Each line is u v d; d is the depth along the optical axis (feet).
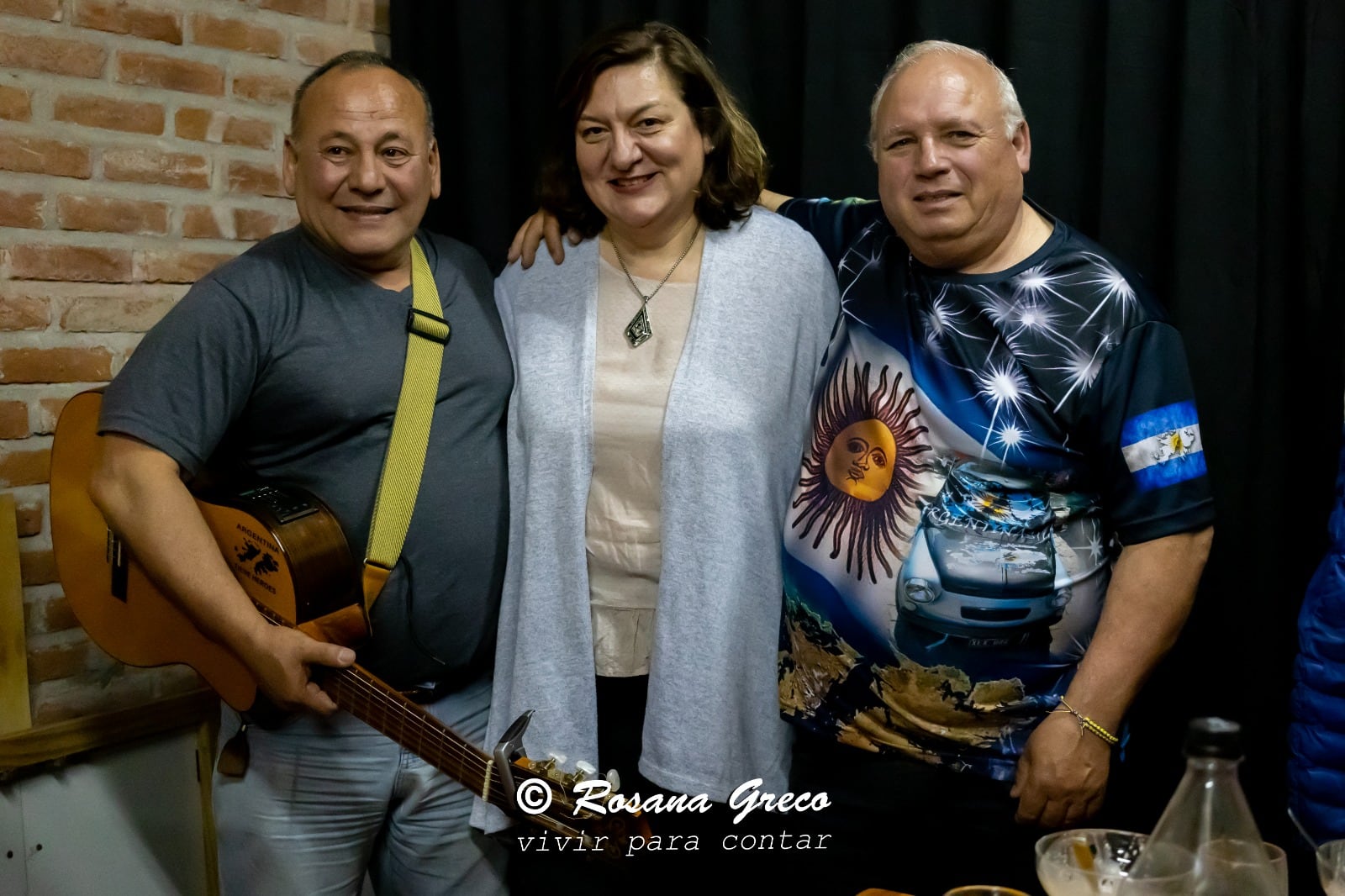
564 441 5.72
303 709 5.57
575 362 5.82
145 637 6.00
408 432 5.69
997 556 4.99
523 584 5.77
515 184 8.20
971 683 5.09
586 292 5.96
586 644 5.70
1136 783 6.40
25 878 7.05
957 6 6.63
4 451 6.97
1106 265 5.05
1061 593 5.02
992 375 5.05
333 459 5.71
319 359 5.59
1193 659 6.23
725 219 5.92
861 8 6.83
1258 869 3.22
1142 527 4.88
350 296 5.72
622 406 5.70
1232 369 6.02
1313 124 5.87
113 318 7.37
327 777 5.85
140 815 7.61
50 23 6.95
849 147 6.97
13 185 6.88
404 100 5.57
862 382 5.40
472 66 8.04
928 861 5.36
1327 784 4.61
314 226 5.64
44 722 7.18
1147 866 3.34
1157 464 4.82
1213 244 5.99
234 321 5.43
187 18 7.55
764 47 7.27
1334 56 5.80
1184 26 5.94
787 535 5.58
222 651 5.73
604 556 5.79
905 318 5.33
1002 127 5.00
